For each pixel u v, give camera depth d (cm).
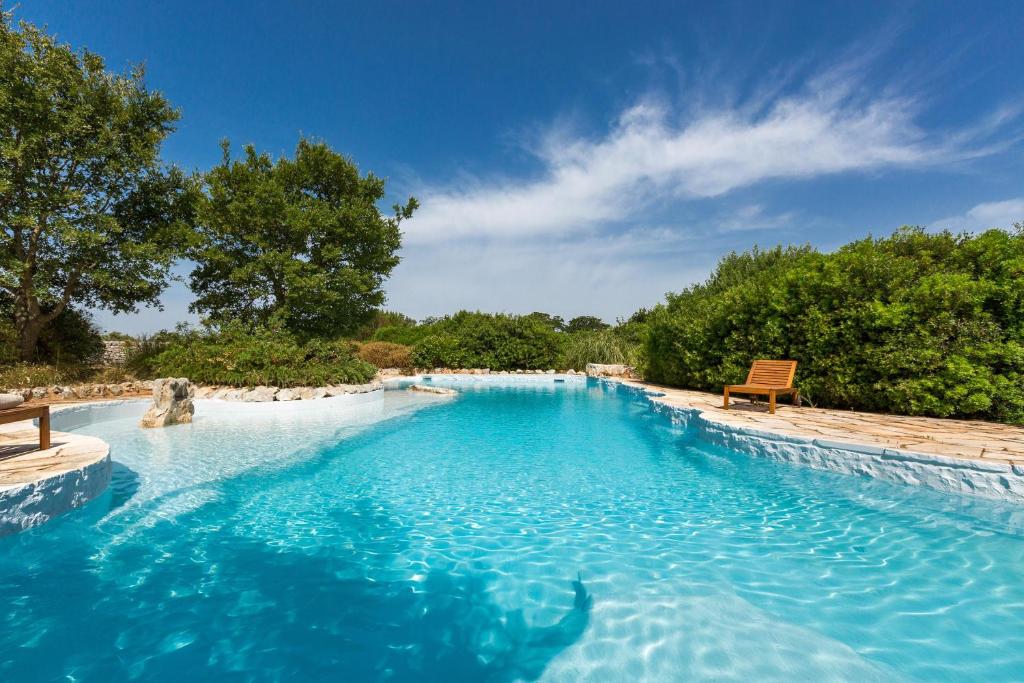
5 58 1150
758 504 493
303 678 237
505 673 241
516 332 2503
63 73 1239
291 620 289
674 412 949
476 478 602
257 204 1702
